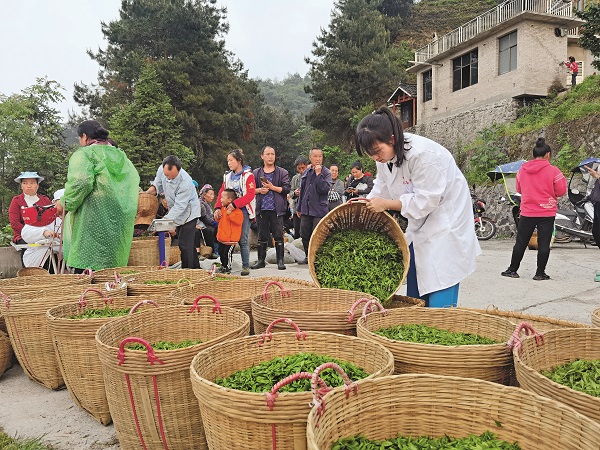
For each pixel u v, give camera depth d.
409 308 3.17
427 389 2.00
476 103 23.52
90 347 2.95
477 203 13.41
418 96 28.09
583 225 10.36
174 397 2.43
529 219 6.77
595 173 7.77
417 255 3.51
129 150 25.50
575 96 17.75
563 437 1.74
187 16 32.91
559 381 2.29
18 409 3.24
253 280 4.41
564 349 2.56
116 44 34.78
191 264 6.43
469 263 3.47
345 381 1.90
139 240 6.39
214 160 33.09
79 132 5.22
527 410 1.85
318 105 38.44
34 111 14.47
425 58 27.89
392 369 2.16
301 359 2.45
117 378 2.46
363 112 34.47
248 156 38.59
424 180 3.24
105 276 4.68
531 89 20.80
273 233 7.91
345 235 4.07
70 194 4.82
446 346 2.31
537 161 6.65
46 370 3.51
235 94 34.72
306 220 8.08
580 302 5.51
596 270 7.57
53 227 6.36
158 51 33.53
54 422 3.04
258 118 52.72
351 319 2.92
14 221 6.41
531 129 17.11
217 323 3.29
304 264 8.56
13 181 13.92
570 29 23.41
